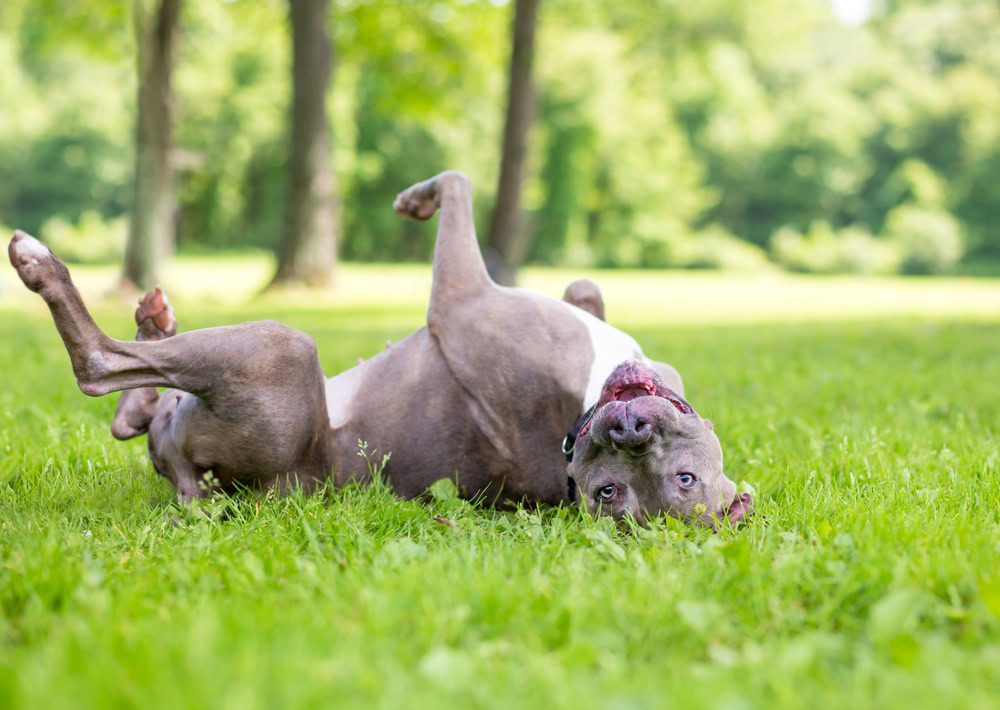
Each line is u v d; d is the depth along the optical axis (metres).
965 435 5.19
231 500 3.47
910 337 12.90
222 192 53.03
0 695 1.84
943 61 65.50
